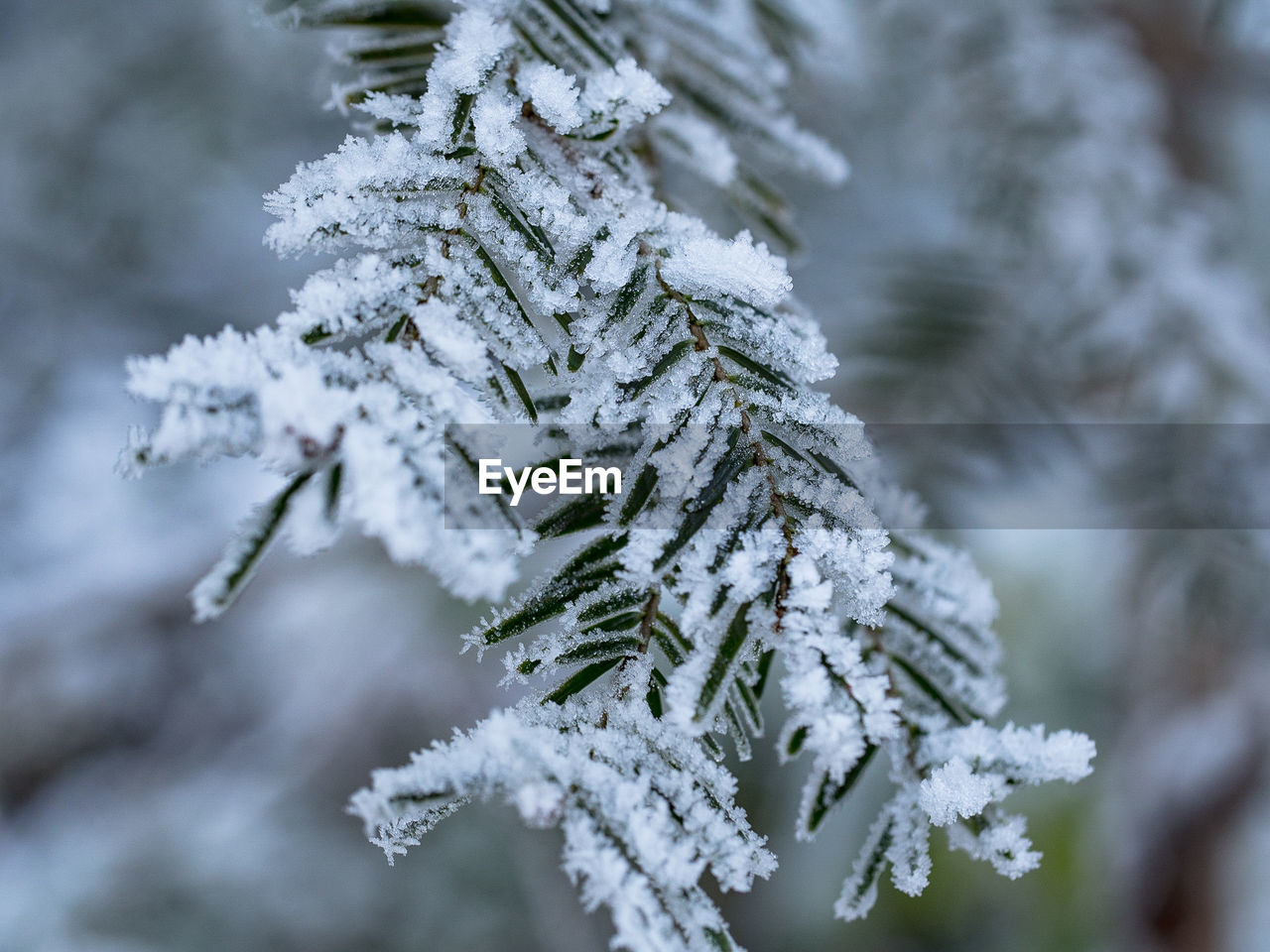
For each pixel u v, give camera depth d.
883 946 1.38
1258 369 0.72
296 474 0.30
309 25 0.38
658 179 0.41
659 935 0.31
